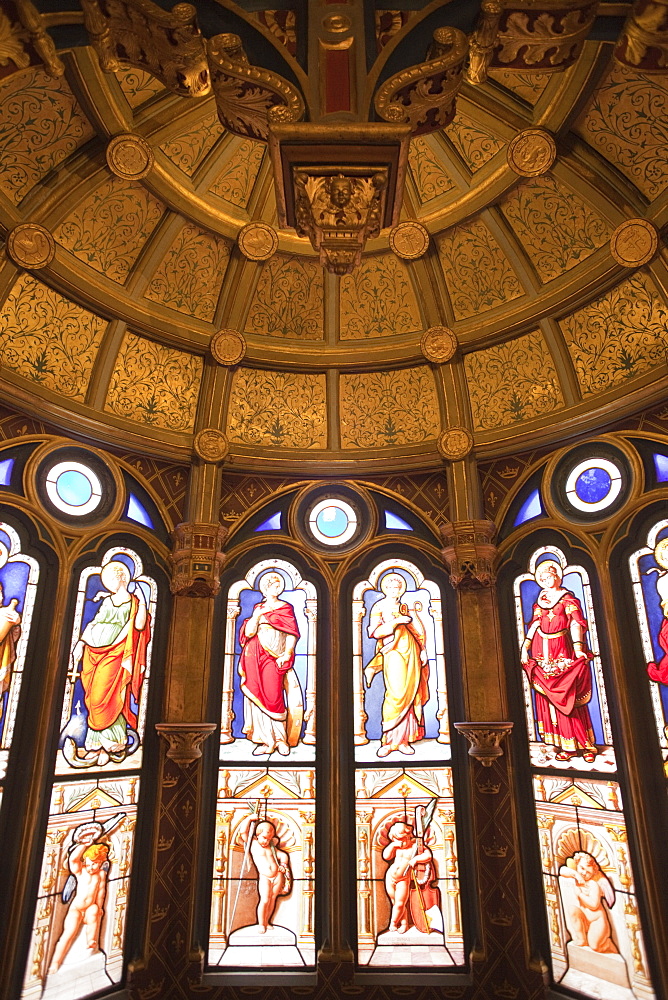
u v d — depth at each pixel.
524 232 5.71
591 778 5.09
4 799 4.66
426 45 3.32
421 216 5.87
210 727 5.41
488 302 6.15
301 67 3.36
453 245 6.00
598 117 4.77
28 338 5.37
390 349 6.46
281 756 5.76
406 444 6.58
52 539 5.36
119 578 5.72
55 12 3.17
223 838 5.50
